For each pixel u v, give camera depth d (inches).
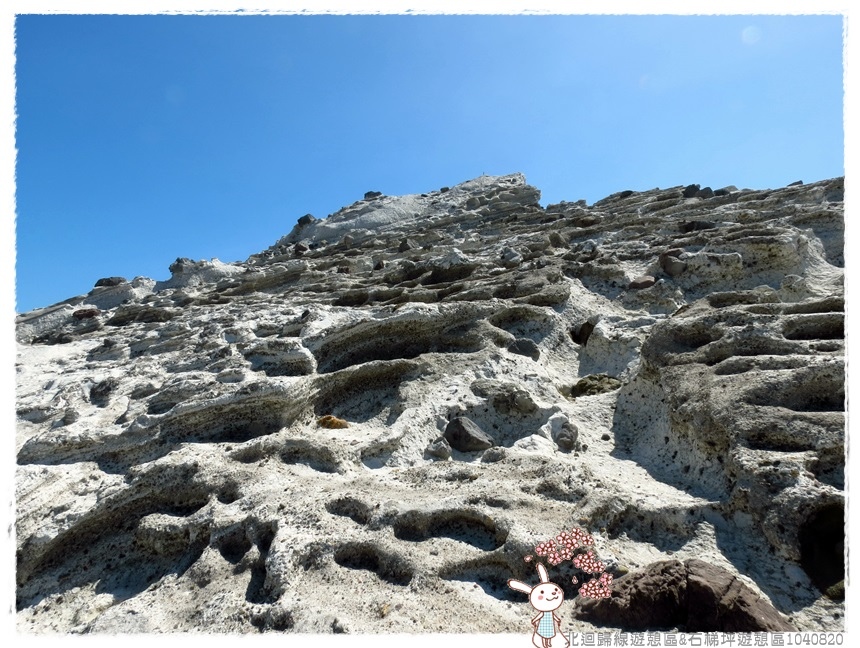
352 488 225.5
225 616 166.7
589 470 223.5
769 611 144.9
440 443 267.4
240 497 225.1
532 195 1216.8
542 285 420.8
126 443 278.8
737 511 188.1
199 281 973.8
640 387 287.1
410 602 163.3
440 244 816.9
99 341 575.8
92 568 222.7
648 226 557.9
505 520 191.5
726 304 335.3
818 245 422.3
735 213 526.0
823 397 211.9
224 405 282.0
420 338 368.2
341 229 1291.8
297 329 393.1
